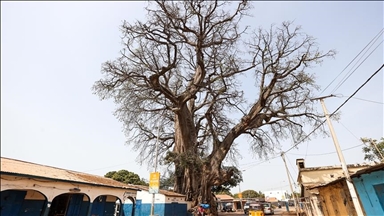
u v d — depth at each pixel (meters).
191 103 27.09
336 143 10.16
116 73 19.36
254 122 22.64
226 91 23.42
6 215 10.50
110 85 19.53
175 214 19.86
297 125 22.64
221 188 26.62
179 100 20.97
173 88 24.97
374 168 7.71
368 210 9.00
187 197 21.36
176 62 20.75
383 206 7.99
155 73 19.38
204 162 20.53
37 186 9.84
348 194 10.89
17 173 8.86
